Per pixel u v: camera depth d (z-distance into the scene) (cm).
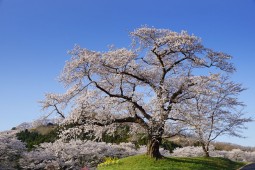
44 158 3741
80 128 3195
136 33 3212
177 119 3228
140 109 3222
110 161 3356
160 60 3272
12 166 3641
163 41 3138
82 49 3072
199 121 3297
